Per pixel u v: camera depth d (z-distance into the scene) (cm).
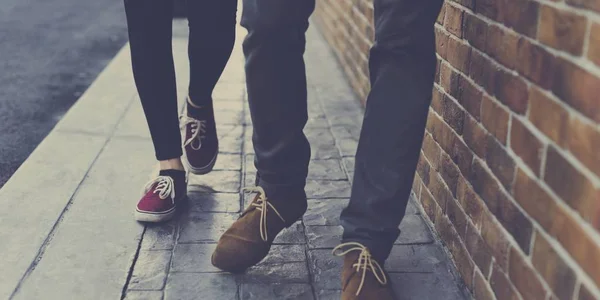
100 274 174
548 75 123
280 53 154
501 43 147
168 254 184
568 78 115
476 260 163
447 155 187
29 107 334
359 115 312
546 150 125
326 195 222
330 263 180
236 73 381
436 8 142
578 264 113
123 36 503
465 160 172
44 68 408
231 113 305
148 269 177
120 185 228
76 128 283
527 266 134
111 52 452
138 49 193
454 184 180
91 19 568
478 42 162
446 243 187
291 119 161
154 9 189
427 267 180
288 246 189
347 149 265
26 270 176
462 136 174
